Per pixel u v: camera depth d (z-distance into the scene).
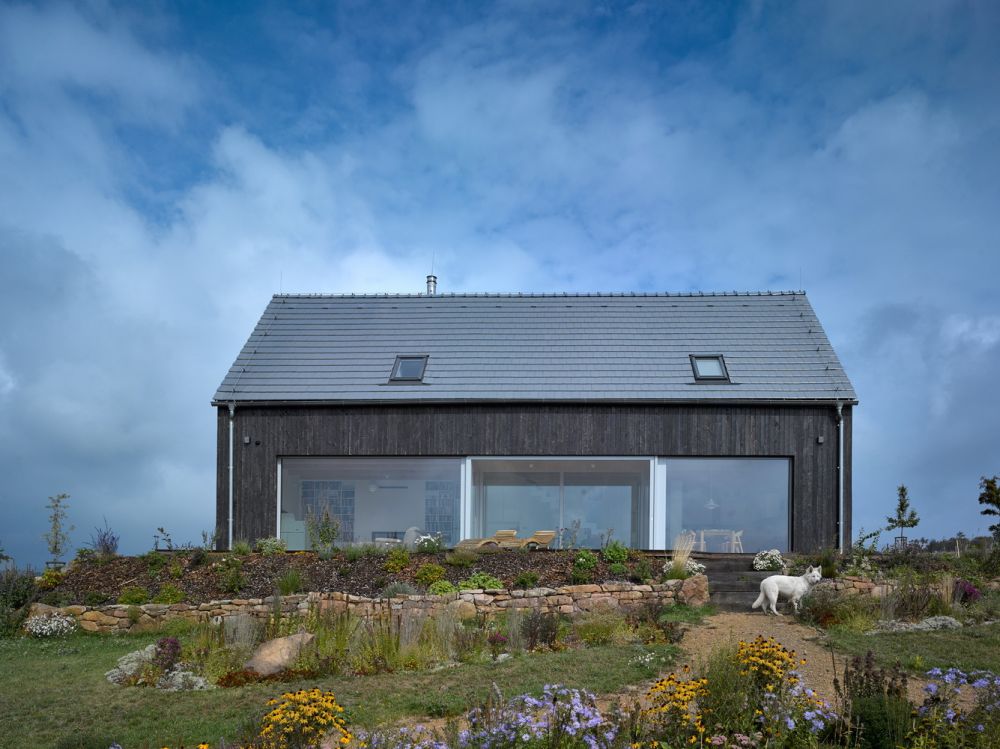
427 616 11.18
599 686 8.60
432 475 18.61
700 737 6.23
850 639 10.35
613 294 22.48
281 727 6.77
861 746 6.28
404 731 6.85
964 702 7.78
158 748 7.42
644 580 13.76
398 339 20.58
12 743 7.84
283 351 20.16
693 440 18.09
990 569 14.37
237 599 13.56
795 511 17.80
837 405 17.89
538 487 18.61
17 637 13.07
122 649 12.13
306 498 18.77
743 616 12.37
